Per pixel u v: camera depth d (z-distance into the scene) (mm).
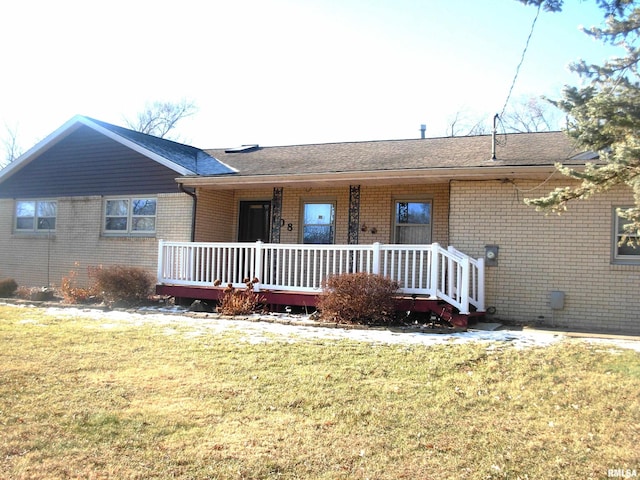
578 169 9438
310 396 5441
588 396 5441
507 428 4727
